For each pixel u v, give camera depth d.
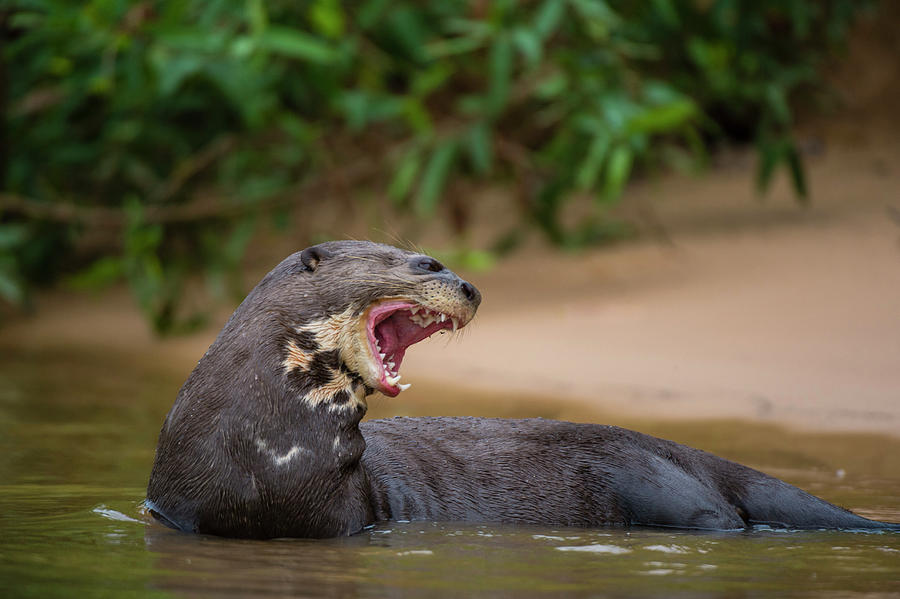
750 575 16.14
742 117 67.19
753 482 20.94
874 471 25.12
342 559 16.88
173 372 42.28
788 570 16.48
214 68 47.03
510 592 14.98
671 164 65.88
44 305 58.38
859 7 63.59
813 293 45.09
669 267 51.84
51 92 55.31
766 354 38.38
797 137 66.25
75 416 32.53
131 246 49.25
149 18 46.91
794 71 57.12
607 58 52.16
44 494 21.86
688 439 28.42
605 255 55.44
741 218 57.69
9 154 56.97
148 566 16.20
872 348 38.16
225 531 18.45
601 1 51.41
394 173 58.22
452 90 59.56
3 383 39.03
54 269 61.41
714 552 17.73
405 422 21.77
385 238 60.06
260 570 16.06
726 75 54.53
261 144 57.34
